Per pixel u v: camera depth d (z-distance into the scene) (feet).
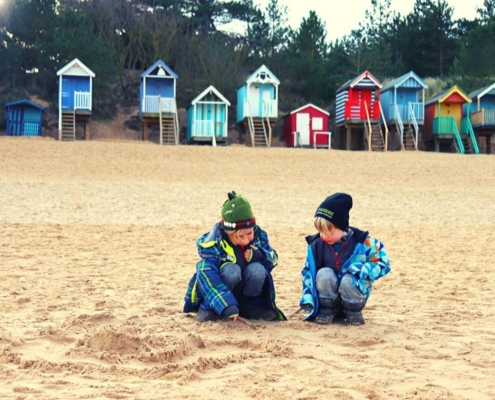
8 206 67.82
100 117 185.26
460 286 29.96
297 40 222.28
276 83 158.71
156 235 51.11
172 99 152.87
